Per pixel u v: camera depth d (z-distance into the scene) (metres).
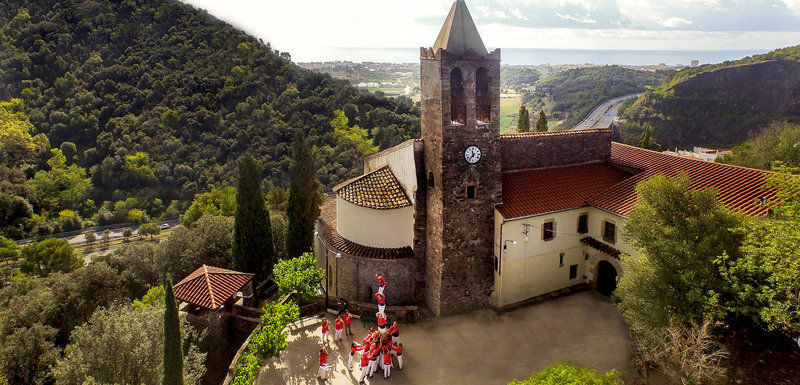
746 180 28.36
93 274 40.28
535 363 25.09
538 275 31.03
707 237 19.59
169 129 95.00
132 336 24.86
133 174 92.38
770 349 20.94
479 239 29.56
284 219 49.28
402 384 23.80
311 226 37.56
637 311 21.19
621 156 36.00
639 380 22.67
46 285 44.56
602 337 26.97
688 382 18.20
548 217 30.17
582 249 32.03
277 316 26.16
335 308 31.20
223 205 63.66
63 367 24.45
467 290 30.03
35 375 30.25
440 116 27.23
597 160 35.47
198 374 24.86
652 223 21.47
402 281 31.67
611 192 31.02
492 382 23.84
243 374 22.69
